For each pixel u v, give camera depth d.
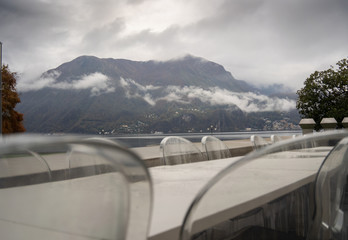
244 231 0.83
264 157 0.84
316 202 1.03
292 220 0.97
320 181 1.04
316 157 1.01
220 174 0.77
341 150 1.07
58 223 0.60
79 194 0.59
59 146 0.52
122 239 0.58
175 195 1.15
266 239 0.89
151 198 0.56
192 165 2.17
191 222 0.77
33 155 0.63
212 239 0.78
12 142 0.46
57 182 0.60
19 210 0.62
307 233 1.03
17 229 0.61
